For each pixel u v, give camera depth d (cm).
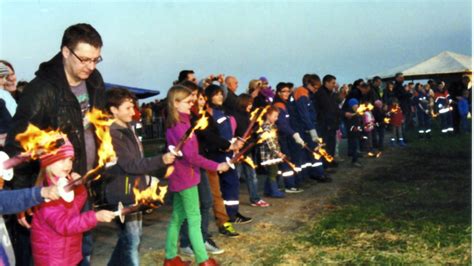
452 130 1638
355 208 688
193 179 434
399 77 1569
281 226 616
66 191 246
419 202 718
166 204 760
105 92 344
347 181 919
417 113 1639
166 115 438
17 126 293
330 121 985
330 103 981
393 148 1366
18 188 293
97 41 303
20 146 288
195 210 436
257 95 826
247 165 727
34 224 291
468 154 1180
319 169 915
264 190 809
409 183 869
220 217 571
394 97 1477
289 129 784
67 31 301
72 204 291
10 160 258
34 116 295
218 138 527
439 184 844
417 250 498
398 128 1391
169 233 448
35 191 249
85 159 317
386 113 1398
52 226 283
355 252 500
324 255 494
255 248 528
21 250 313
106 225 640
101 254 525
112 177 353
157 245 551
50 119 301
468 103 1619
